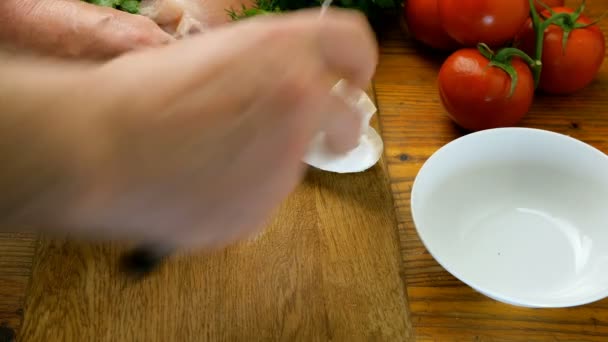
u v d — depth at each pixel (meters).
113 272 0.60
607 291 0.55
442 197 0.61
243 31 0.37
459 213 0.62
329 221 0.62
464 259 0.60
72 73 0.35
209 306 0.59
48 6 0.64
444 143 0.67
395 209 0.63
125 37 0.63
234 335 0.58
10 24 0.63
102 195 0.34
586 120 0.69
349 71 0.45
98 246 0.61
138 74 0.35
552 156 0.62
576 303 0.54
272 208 0.39
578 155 0.61
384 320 0.58
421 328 0.58
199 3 0.72
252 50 0.36
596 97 0.70
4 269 0.61
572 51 0.67
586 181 0.61
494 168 0.63
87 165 0.33
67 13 0.64
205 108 0.34
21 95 0.33
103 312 0.59
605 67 0.72
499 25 0.66
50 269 0.60
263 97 0.35
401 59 0.73
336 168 0.65
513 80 0.65
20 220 0.35
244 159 0.36
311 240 0.62
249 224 0.39
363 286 0.60
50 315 0.59
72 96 0.33
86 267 0.60
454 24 0.68
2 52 0.36
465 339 0.58
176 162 0.34
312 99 0.37
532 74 0.67
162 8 0.71
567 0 0.76
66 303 0.59
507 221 0.62
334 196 0.64
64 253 0.61
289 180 0.38
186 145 0.34
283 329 0.58
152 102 0.34
